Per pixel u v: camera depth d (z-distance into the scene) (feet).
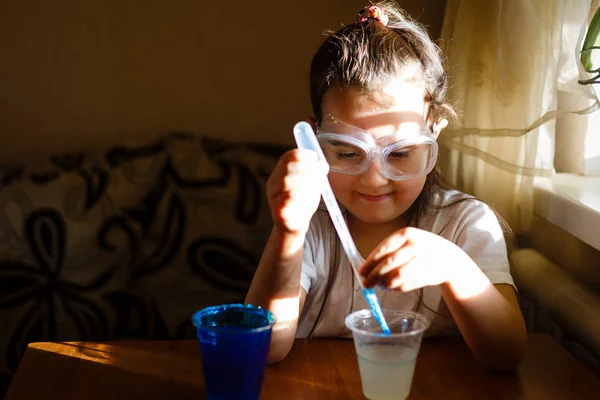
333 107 3.46
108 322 5.20
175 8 5.61
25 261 5.18
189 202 5.26
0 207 5.21
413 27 3.84
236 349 2.60
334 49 3.60
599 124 4.56
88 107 5.73
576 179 4.57
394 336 2.67
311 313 3.99
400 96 3.40
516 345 3.15
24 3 5.62
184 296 5.23
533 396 2.95
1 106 5.72
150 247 5.22
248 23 5.62
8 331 5.16
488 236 3.73
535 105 4.23
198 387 3.02
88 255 5.20
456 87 4.71
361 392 2.95
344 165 3.43
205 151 5.43
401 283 2.91
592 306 3.89
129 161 5.37
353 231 3.91
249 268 5.24
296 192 2.93
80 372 3.15
